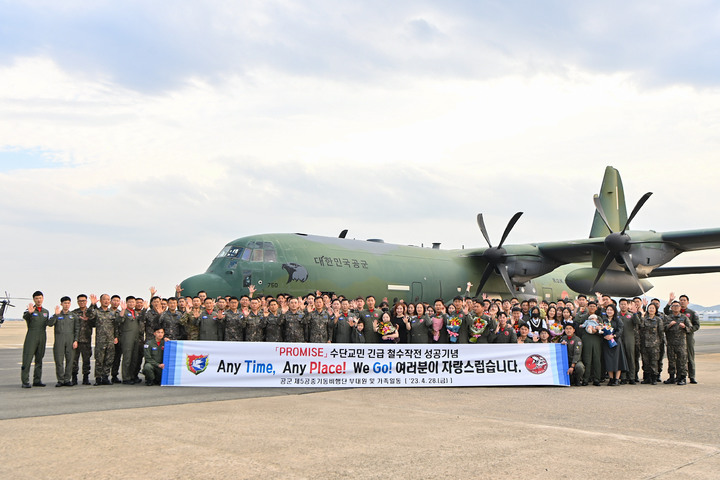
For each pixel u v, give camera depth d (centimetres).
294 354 1231
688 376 1360
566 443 705
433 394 1139
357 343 1302
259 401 1026
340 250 2311
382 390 1196
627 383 1351
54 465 592
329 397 1088
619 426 815
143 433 739
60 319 1234
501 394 1145
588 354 1305
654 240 2223
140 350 1330
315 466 601
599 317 1333
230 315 1331
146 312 1322
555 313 1416
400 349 1255
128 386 1239
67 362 1231
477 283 2795
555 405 1002
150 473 570
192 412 900
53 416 852
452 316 1366
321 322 1352
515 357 1277
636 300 1364
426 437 734
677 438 740
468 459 631
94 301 1263
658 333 1359
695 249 2336
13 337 3656
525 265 2638
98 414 870
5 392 1129
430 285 2564
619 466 606
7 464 594
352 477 566
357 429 779
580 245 2550
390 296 2397
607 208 3234
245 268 2016
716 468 601
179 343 1224
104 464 598
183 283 1953
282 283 2059
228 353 1223
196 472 576
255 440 710
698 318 1352
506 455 648
